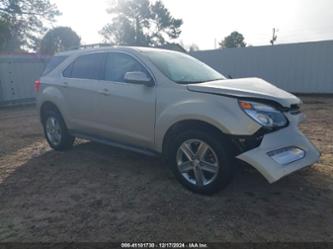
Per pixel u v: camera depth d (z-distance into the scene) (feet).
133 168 14.69
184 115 11.25
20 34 104.17
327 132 21.04
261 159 9.89
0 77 41.78
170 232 9.20
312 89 44.11
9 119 31.50
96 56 15.55
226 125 10.21
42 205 11.10
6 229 9.57
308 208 10.48
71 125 16.67
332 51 41.68
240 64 49.03
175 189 12.13
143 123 12.93
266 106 10.36
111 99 14.03
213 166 10.97
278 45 45.32
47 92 17.54
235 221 9.72
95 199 11.47
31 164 15.74
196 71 14.06
